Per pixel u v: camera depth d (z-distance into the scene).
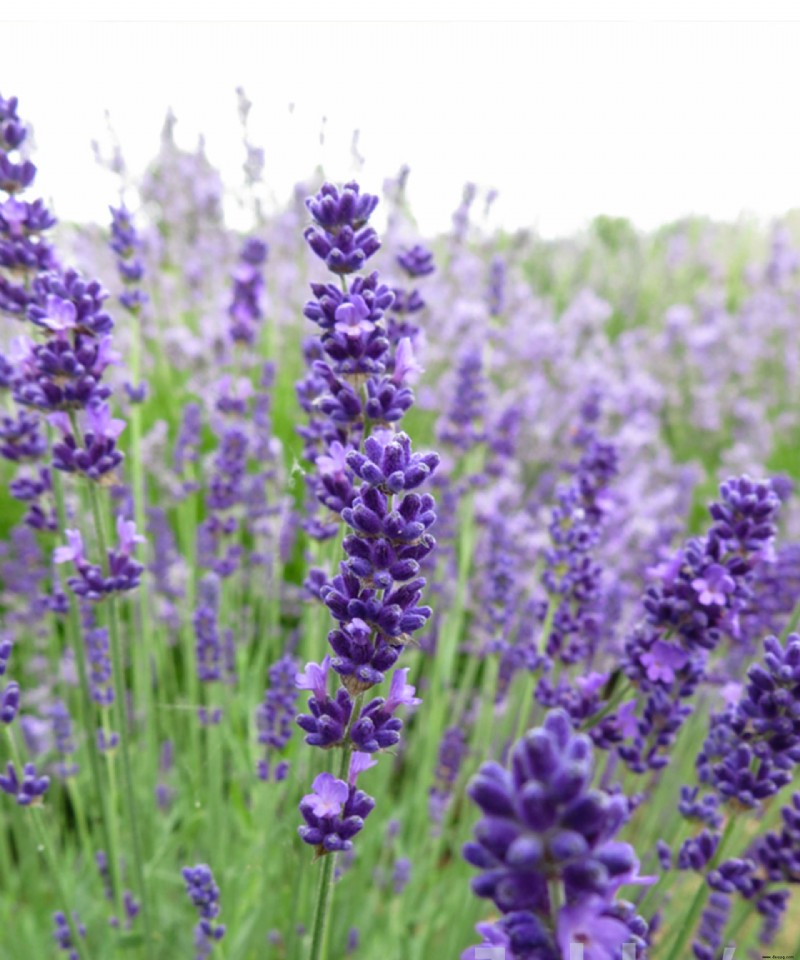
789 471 0.92
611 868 0.19
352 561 0.24
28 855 0.43
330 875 0.24
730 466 0.84
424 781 0.43
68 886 0.40
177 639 0.55
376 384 0.29
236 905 0.37
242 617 0.50
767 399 1.02
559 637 0.36
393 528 0.24
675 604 0.29
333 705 0.24
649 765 0.32
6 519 0.65
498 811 0.18
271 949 0.39
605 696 0.39
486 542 0.51
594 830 0.19
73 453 0.30
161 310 0.82
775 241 1.12
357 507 0.24
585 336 1.00
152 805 0.41
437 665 0.43
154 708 0.43
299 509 0.57
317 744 0.24
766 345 1.07
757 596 0.41
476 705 0.51
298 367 0.80
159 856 0.37
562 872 0.19
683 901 0.39
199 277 0.76
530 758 0.18
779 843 0.30
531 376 0.82
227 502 0.44
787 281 1.13
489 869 0.19
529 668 0.35
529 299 0.91
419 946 0.39
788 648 0.27
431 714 0.42
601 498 0.38
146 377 0.77
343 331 0.29
